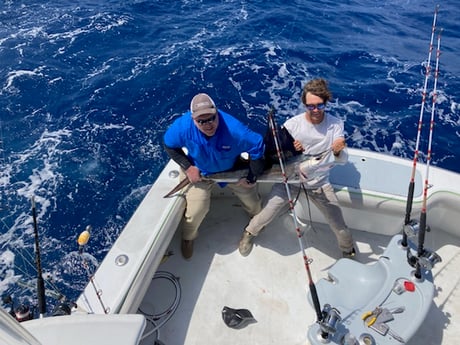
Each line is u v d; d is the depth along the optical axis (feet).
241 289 11.06
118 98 26.94
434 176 11.63
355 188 11.41
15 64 29.71
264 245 12.26
